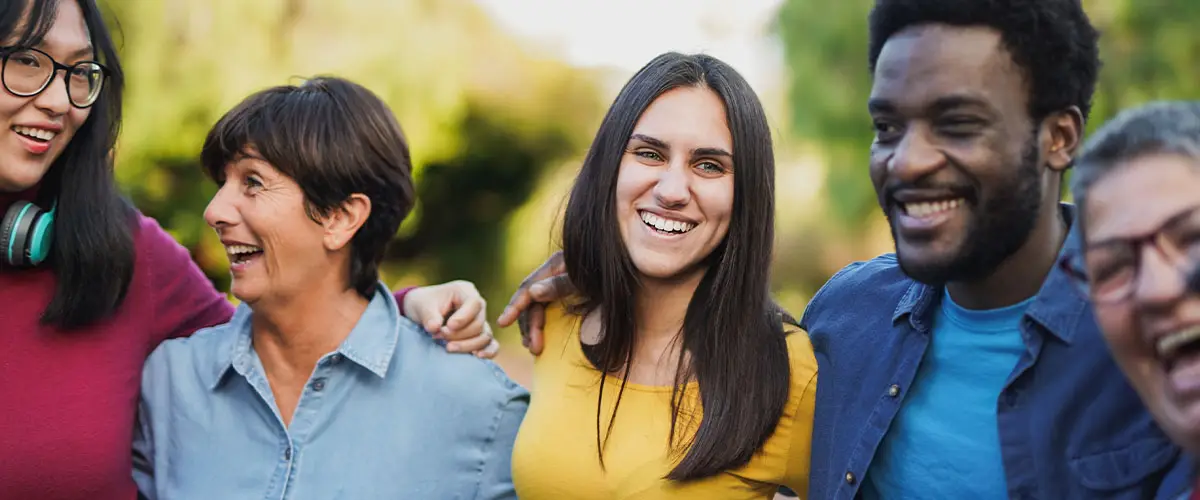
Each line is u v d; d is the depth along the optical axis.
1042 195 1.51
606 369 1.95
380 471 1.96
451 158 8.80
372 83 7.45
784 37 7.02
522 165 9.50
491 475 2.02
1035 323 1.55
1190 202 1.16
